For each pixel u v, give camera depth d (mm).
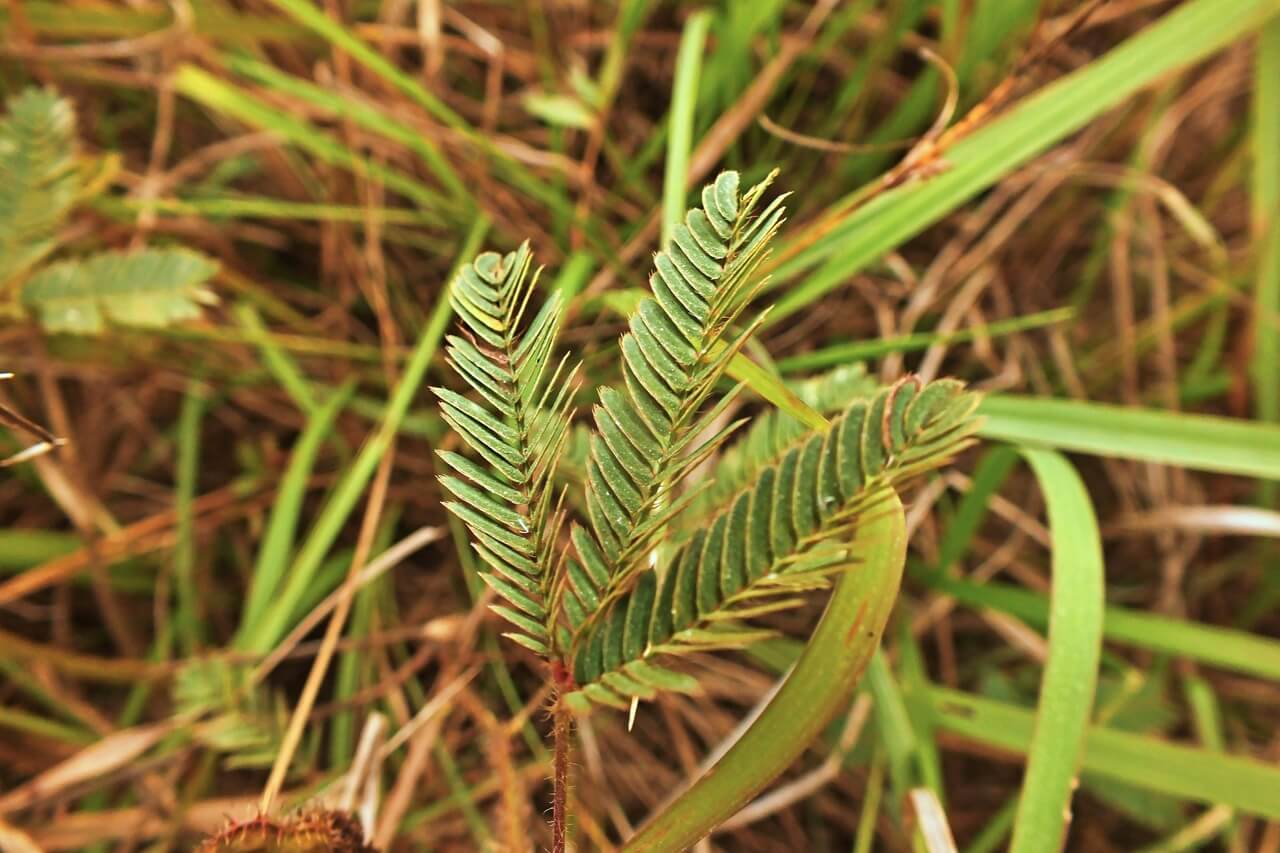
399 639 333
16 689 334
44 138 275
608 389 177
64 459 327
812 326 361
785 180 360
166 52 351
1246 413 370
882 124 366
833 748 312
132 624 353
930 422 168
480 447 177
